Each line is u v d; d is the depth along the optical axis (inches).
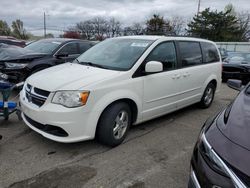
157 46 173.5
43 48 285.4
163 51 178.5
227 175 77.9
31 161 131.0
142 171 127.3
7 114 172.1
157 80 168.9
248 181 73.1
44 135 136.0
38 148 144.3
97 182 116.3
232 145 83.3
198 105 239.9
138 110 159.6
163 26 1620.3
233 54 474.9
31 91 142.9
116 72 149.0
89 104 131.8
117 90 143.3
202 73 219.5
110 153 142.9
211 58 237.1
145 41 177.9
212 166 83.0
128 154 143.2
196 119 210.5
